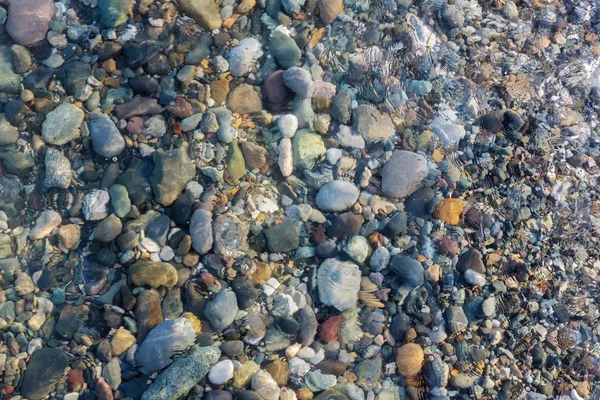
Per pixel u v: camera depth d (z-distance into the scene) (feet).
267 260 3.24
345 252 3.27
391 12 3.61
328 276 3.23
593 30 3.83
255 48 3.42
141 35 3.36
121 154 3.25
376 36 3.56
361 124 3.43
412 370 3.21
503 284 3.35
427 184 3.41
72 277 3.14
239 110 3.37
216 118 3.31
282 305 3.19
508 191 3.49
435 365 3.22
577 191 3.56
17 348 3.06
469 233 3.39
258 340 3.15
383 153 3.42
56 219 3.16
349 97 3.44
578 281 3.44
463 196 3.43
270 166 3.34
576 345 3.35
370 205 3.35
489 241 3.40
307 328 3.18
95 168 3.23
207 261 3.19
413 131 3.48
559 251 3.46
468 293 3.33
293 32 3.49
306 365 3.17
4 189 3.18
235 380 3.11
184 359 3.07
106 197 3.19
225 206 3.25
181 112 3.30
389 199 3.38
